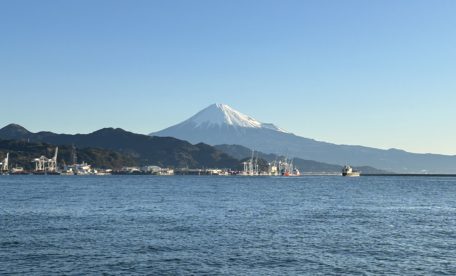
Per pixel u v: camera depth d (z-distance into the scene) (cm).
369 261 4347
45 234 5544
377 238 5506
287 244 5078
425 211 8862
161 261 4250
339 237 5547
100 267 4022
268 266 4141
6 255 4409
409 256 4553
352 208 9388
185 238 5362
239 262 4259
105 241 5125
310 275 3884
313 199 12006
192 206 9444
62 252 4550
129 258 4344
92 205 9512
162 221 6862
